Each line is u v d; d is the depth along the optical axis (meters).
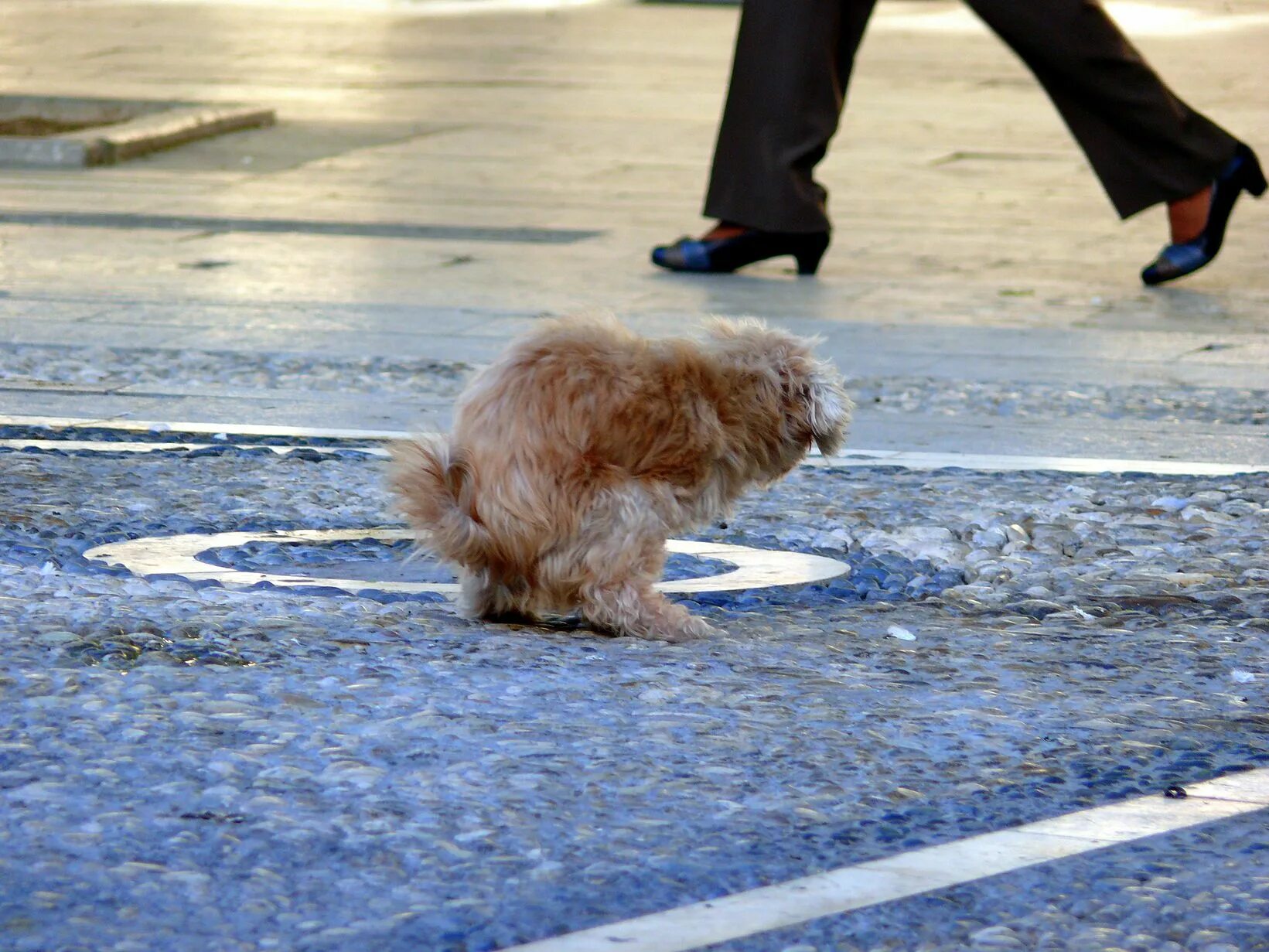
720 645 8.55
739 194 21.98
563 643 8.43
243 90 40.53
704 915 5.43
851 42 22.38
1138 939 5.33
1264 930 5.39
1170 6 59.81
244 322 18.31
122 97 38.38
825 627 9.10
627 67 46.22
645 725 7.11
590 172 30.75
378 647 8.05
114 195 27.56
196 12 58.31
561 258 23.02
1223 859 5.95
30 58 45.50
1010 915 5.49
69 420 13.90
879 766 6.74
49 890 5.39
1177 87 40.31
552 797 6.26
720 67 46.50
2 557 9.77
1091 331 18.97
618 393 8.36
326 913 5.35
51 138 31.14
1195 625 9.25
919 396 15.77
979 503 12.01
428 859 5.72
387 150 32.88
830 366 9.02
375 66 45.66
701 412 8.49
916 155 32.88
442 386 15.66
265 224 25.08
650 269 22.42
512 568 8.55
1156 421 14.95
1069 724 7.34
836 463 13.23
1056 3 21.09
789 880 5.69
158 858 5.65
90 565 9.73
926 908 5.52
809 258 22.33
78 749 6.47
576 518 8.40
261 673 7.48
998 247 24.62
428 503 8.53
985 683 7.98
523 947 5.18
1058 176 30.92
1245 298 21.20
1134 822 6.26
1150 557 10.77
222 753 6.51
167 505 11.26
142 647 7.74
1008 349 17.92
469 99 39.94
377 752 6.62
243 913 5.32
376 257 22.72
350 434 13.66
